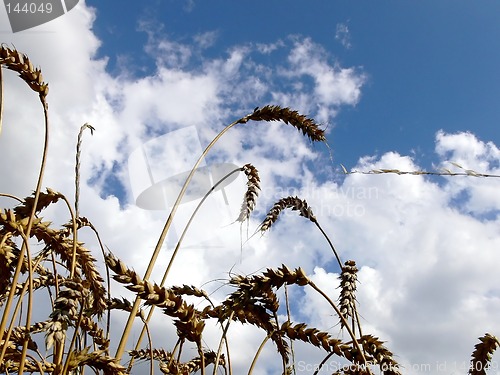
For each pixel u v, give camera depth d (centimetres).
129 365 51
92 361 33
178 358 54
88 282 42
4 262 40
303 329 37
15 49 48
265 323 40
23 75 48
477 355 43
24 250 38
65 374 32
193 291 49
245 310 40
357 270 55
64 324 31
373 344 35
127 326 42
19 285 48
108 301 44
